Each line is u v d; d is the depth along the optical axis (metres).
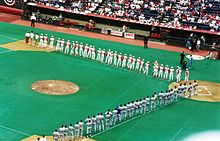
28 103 58.91
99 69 75.94
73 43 81.88
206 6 100.62
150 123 56.34
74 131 50.31
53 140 49.09
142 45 93.56
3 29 94.31
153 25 96.44
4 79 66.62
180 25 96.12
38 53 80.69
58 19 102.50
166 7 101.38
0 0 108.94
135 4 103.00
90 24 100.75
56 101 60.47
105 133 52.34
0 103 57.97
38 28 98.31
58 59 78.75
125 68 77.62
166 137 52.91
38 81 67.38
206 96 67.88
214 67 83.12
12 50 80.62
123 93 66.00
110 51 79.62
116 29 99.69
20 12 106.56
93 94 64.56
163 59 84.44
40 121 53.97
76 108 58.75
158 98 62.44
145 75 74.94
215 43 93.81
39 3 104.69
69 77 70.69
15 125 52.41
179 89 65.69
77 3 104.12
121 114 55.81
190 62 80.19
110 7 103.12
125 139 51.31
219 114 61.41
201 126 57.06
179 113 60.47
